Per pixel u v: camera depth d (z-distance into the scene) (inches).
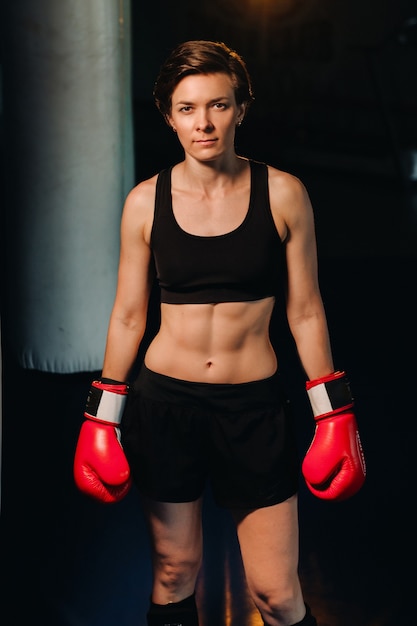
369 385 189.9
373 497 143.5
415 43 485.4
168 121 82.8
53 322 185.5
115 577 123.2
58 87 176.6
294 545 87.9
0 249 282.8
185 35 506.3
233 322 83.7
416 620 111.7
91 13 175.3
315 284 85.7
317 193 419.5
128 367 89.7
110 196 183.3
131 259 85.8
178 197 82.1
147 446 87.0
